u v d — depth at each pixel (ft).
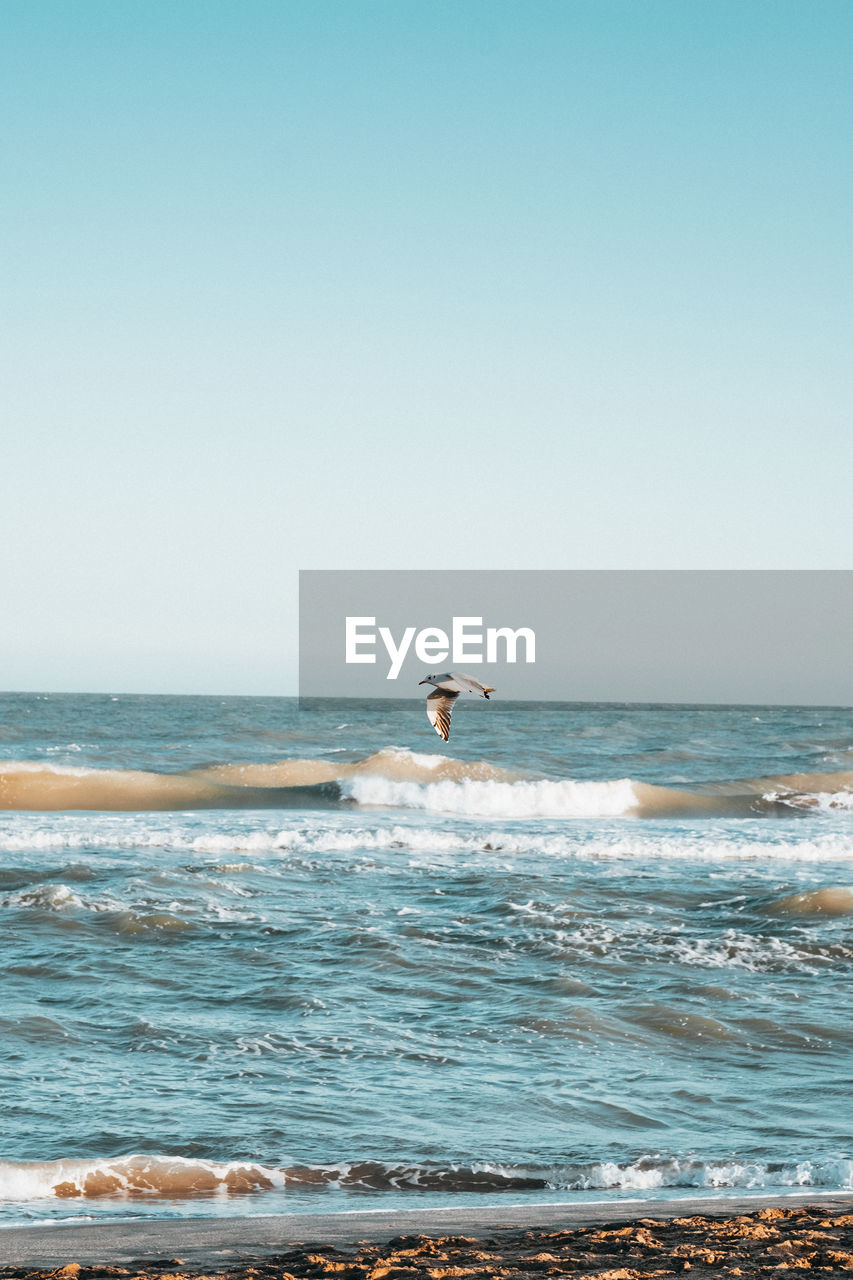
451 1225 24.98
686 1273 19.66
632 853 86.17
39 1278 20.02
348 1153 31.99
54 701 412.16
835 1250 21.20
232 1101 35.83
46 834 85.20
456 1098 36.63
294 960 53.36
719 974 52.19
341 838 87.97
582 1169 30.99
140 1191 29.04
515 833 93.45
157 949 54.75
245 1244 23.21
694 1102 36.70
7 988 47.75
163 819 98.94
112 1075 37.88
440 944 56.65
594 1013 45.83
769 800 118.21
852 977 51.96
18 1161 30.32
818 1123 34.94
